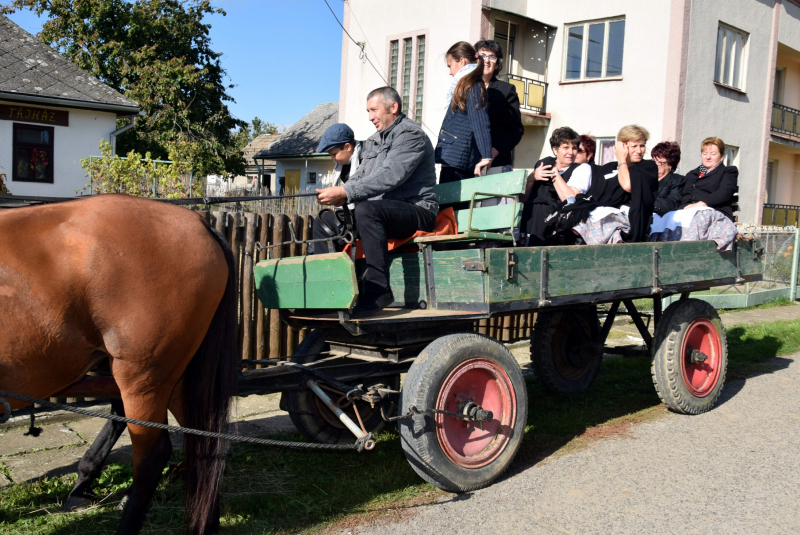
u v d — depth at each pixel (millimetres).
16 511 3578
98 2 24922
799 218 20609
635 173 5117
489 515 3604
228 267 3178
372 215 3865
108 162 10961
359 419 3797
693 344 5547
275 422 5270
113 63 25469
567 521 3533
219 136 25969
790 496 3842
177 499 3748
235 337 3229
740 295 11438
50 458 4414
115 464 4234
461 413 3799
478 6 15438
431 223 4281
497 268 3748
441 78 16359
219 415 3113
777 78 19812
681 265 5238
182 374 3102
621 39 15297
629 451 4594
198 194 12273
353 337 4250
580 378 6270
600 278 4480
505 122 5906
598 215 4941
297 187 28125
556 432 4988
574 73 16219
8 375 2666
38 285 2615
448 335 3906
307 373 4016
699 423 5207
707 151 6316
